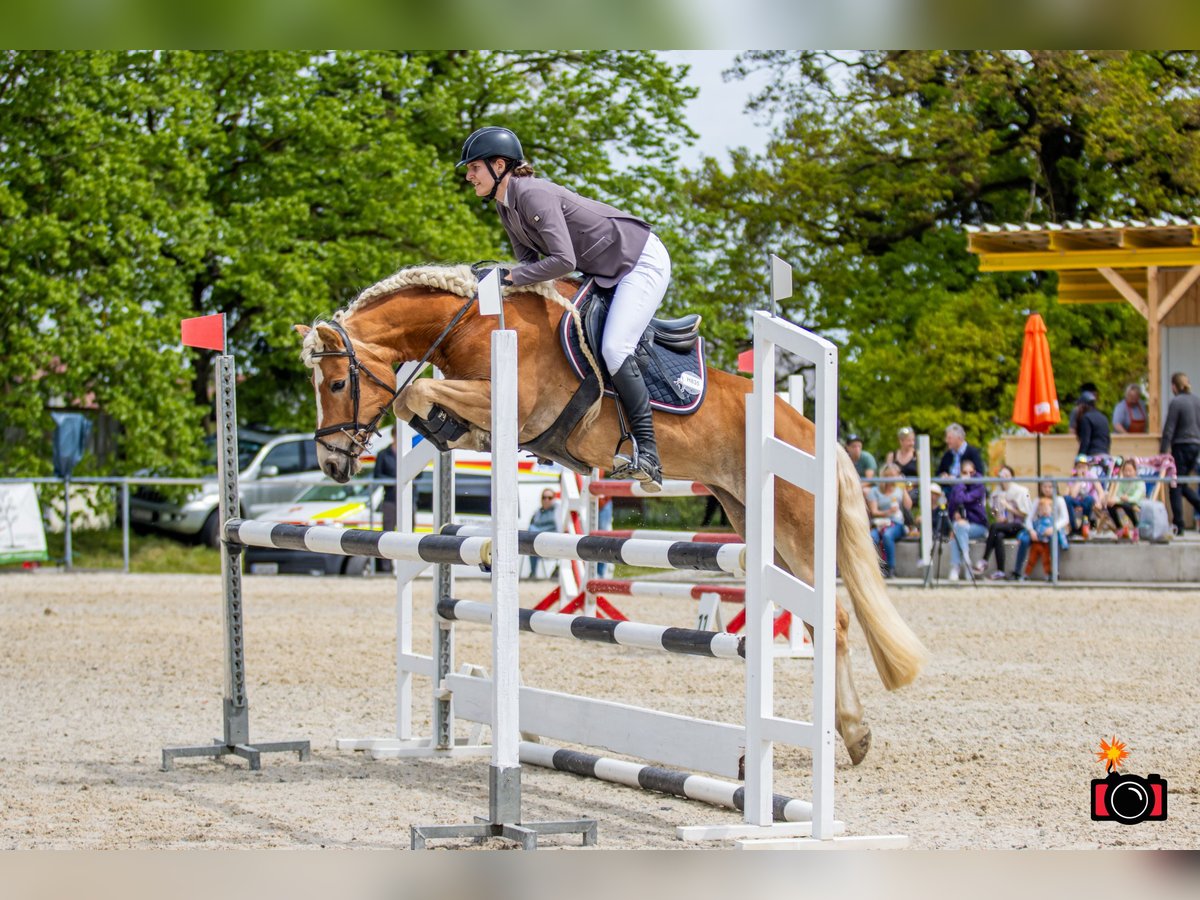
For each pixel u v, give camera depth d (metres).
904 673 5.41
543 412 5.55
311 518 16.78
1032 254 17.73
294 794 5.45
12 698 7.79
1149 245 17.20
